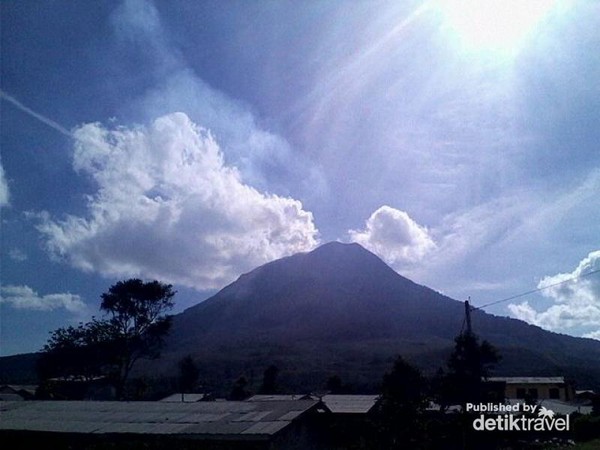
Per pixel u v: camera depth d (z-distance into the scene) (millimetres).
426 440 25203
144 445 23188
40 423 26656
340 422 27656
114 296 56500
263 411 25406
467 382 32719
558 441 33500
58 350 55656
